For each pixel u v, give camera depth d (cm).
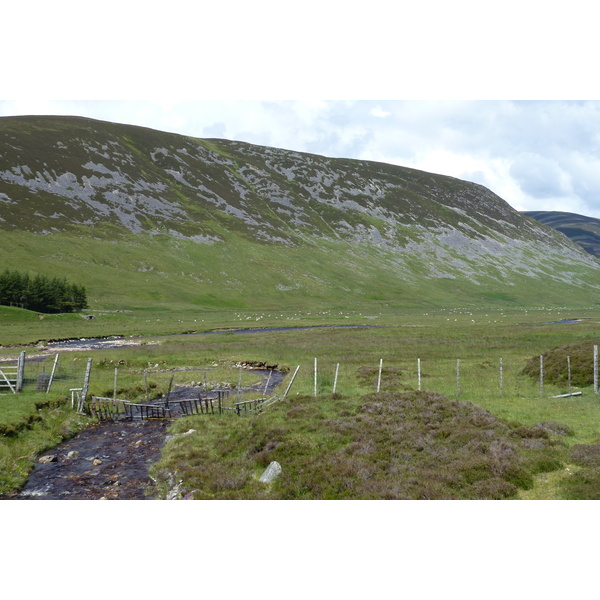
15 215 17562
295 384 3772
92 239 18012
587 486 1481
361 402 2836
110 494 1720
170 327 9838
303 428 2317
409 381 3712
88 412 2956
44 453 2219
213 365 5162
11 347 6600
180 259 18812
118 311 12775
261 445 2103
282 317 13412
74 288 12381
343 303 18088
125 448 2311
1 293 11662
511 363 4616
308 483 1650
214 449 2180
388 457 1853
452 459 1777
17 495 1714
